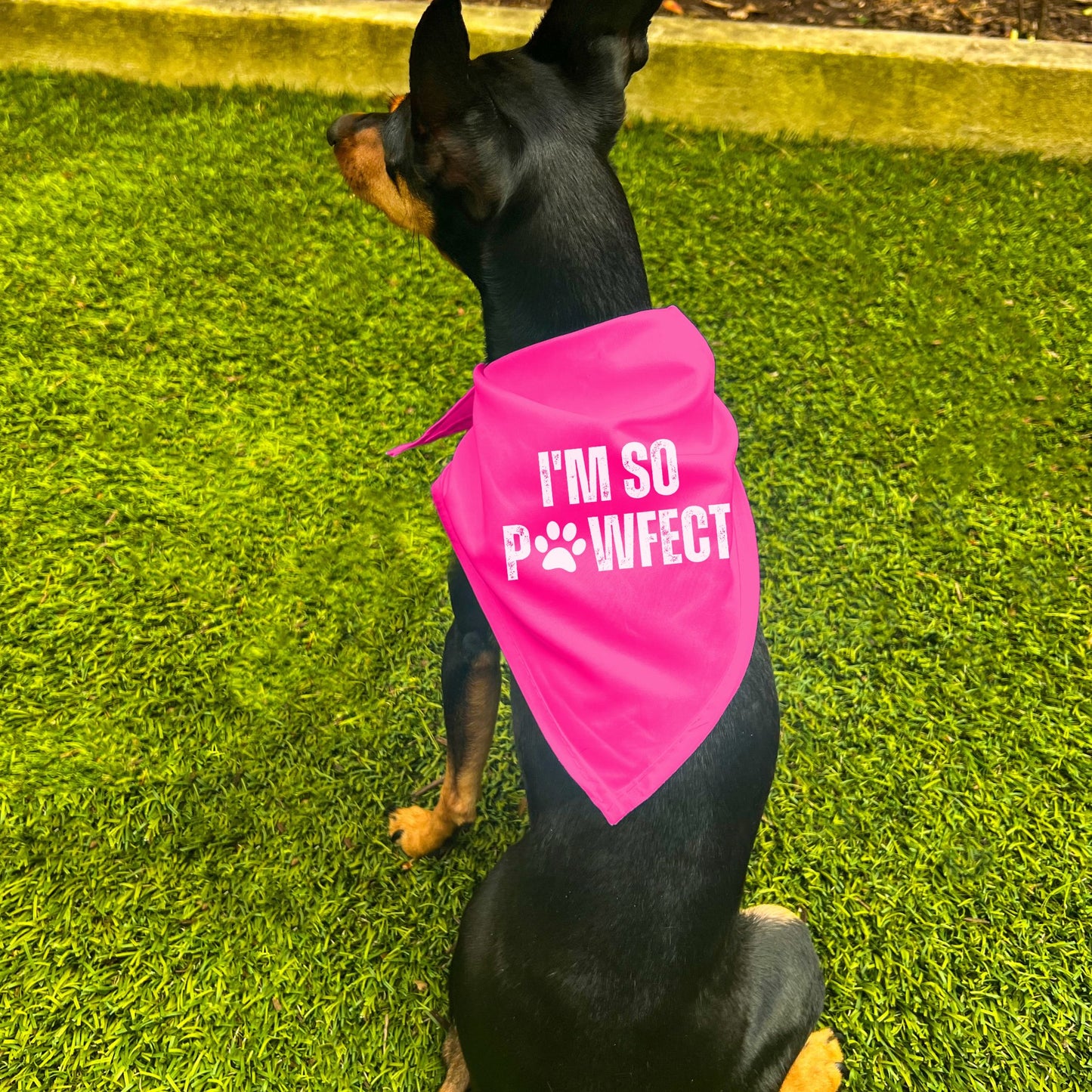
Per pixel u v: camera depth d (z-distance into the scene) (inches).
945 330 42.6
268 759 31.9
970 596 35.9
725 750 21.6
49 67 49.6
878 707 33.6
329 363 40.2
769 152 48.1
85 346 40.1
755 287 43.6
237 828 30.7
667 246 44.4
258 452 37.9
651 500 21.2
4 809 30.6
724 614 21.2
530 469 21.5
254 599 34.7
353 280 42.5
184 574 35.0
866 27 51.8
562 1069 21.3
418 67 20.7
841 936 29.7
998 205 46.8
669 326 22.3
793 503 37.8
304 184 45.6
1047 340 42.5
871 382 40.9
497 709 27.3
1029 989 29.0
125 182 45.4
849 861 30.8
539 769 22.8
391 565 35.7
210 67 49.3
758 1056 22.9
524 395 22.2
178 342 40.5
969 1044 28.3
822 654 34.6
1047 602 35.8
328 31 48.5
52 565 34.9
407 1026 28.1
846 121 48.9
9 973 28.3
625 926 20.9
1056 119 48.3
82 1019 27.8
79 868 29.8
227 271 42.6
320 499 36.9
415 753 32.4
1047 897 30.4
